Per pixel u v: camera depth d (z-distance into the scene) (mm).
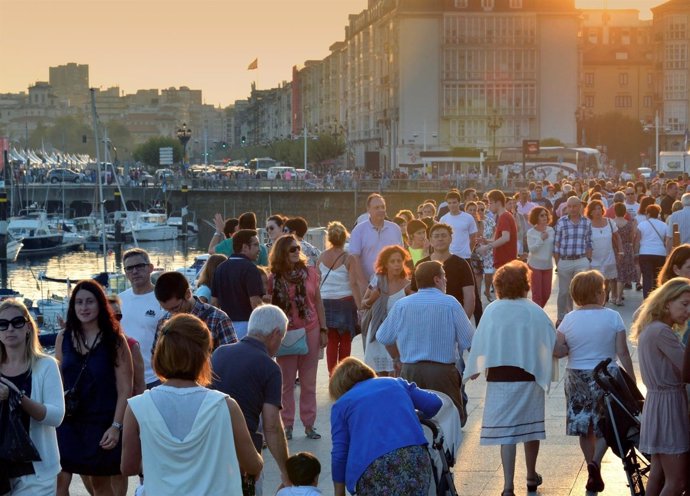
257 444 10117
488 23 153125
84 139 110750
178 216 135625
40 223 115375
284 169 147250
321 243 31375
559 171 109812
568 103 154625
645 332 10414
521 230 34188
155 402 8070
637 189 40031
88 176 148250
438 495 9336
